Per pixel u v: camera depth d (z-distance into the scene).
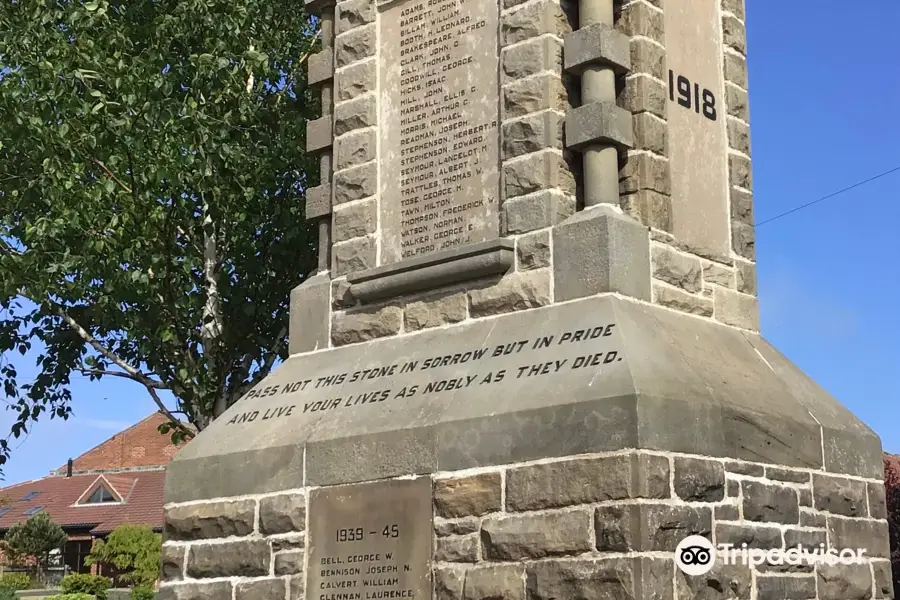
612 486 6.76
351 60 9.83
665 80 8.73
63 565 45.53
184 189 13.54
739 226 9.25
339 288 9.45
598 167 8.23
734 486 7.39
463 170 8.83
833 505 8.30
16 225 13.80
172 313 13.57
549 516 7.00
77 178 13.13
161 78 13.27
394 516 7.78
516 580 7.06
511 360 7.83
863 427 8.95
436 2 9.31
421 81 9.27
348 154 9.62
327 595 8.00
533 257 8.21
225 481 8.80
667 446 6.93
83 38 13.47
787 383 8.66
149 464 57.19
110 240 12.95
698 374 7.61
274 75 15.02
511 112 8.53
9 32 13.36
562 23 8.60
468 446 7.50
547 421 7.14
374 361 8.85
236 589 8.52
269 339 14.45
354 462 8.07
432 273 8.62
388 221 9.26
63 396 15.05
